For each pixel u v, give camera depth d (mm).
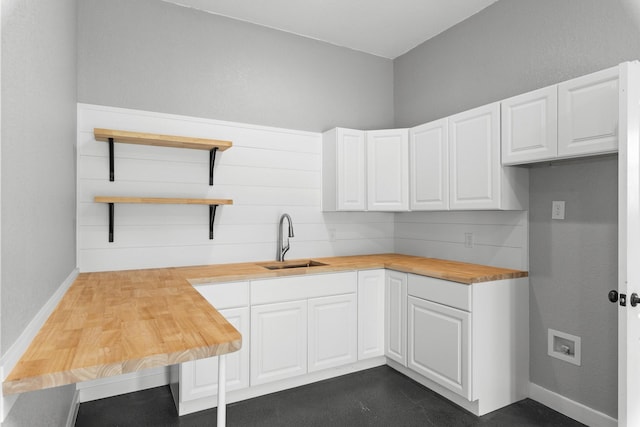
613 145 1796
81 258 2406
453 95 3109
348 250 3469
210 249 2828
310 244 3271
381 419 2205
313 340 2623
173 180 2693
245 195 2969
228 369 2320
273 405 2355
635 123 1583
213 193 2840
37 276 1226
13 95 972
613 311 2064
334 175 3145
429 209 2906
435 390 2539
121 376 2500
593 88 1876
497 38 2740
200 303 1556
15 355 916
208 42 2846
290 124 3189
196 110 2789
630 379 1563
